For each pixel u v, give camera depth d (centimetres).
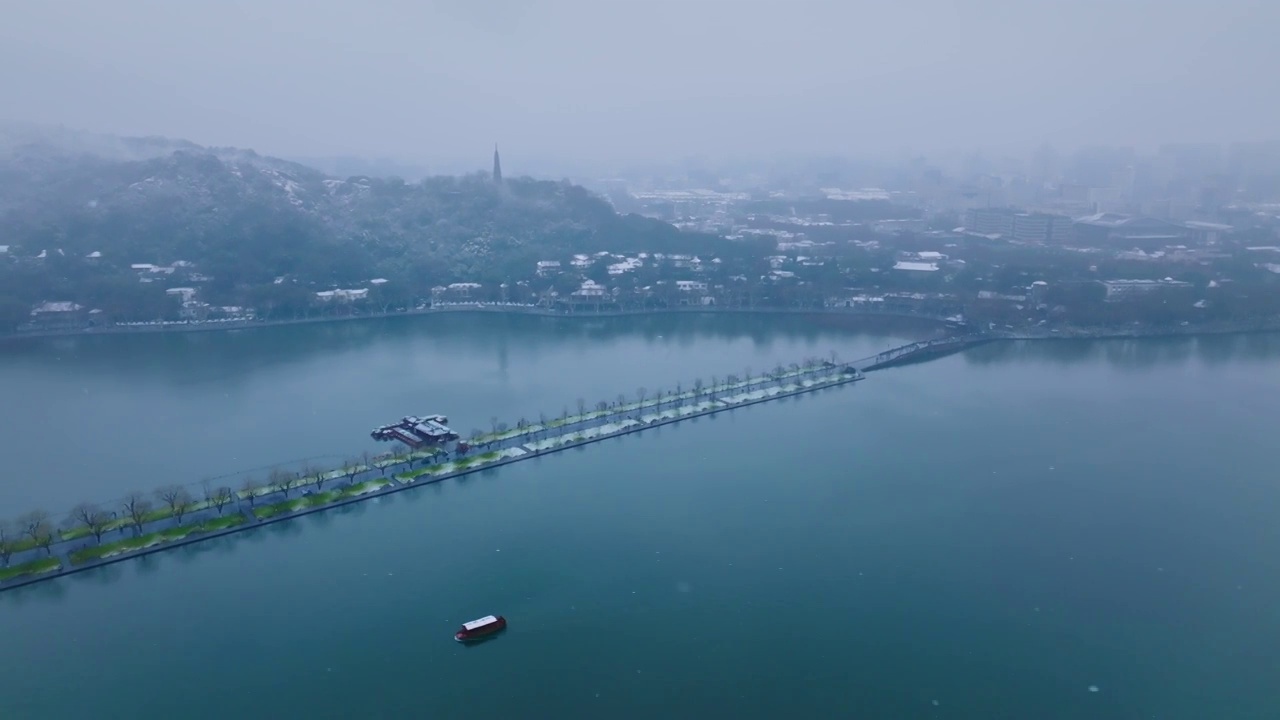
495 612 11981
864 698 10331
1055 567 13275
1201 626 11762
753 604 12206
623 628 11650
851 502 15500
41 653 11075
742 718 9981
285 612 11988
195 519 14525
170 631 11544
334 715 9925
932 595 12488
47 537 13412
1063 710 10156
